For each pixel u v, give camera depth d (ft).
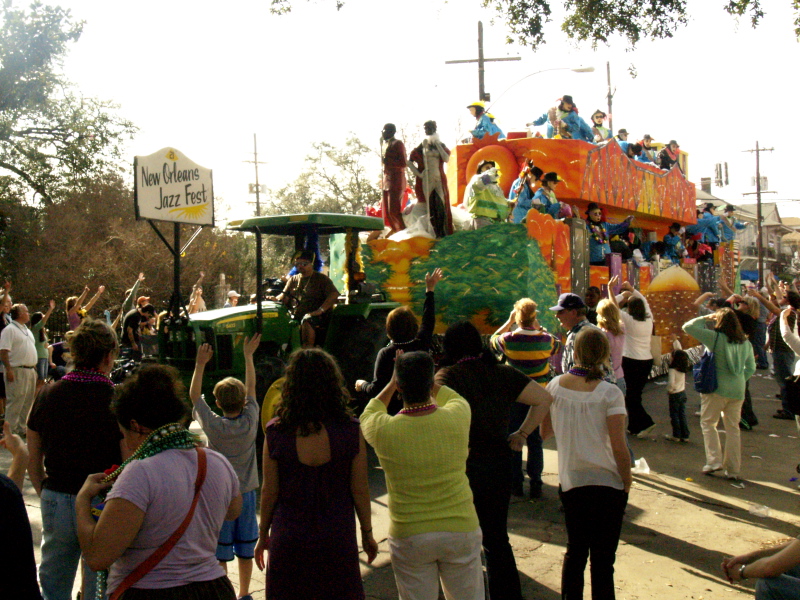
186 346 25.76
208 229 104.83
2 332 29.91
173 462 9.01
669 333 49.01
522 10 32.76
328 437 10.74
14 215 93.81
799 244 267.18
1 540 7.79
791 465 26.08
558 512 20.67
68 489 11.83
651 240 56.39
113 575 8.89
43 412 12.00
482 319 33.73
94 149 100.68
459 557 11.12
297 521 10.58
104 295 91.50
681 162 74.79
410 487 11.16
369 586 15.75
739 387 23.77
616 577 16.37
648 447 28.68
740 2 31.09
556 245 35.63
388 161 36.47
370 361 27.53
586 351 13.98
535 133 48.39
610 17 32.09
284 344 27.43
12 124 92.12
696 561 17.33
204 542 9.17
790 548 9.51
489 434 13.75
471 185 36.01
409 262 34.76
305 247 30.25
